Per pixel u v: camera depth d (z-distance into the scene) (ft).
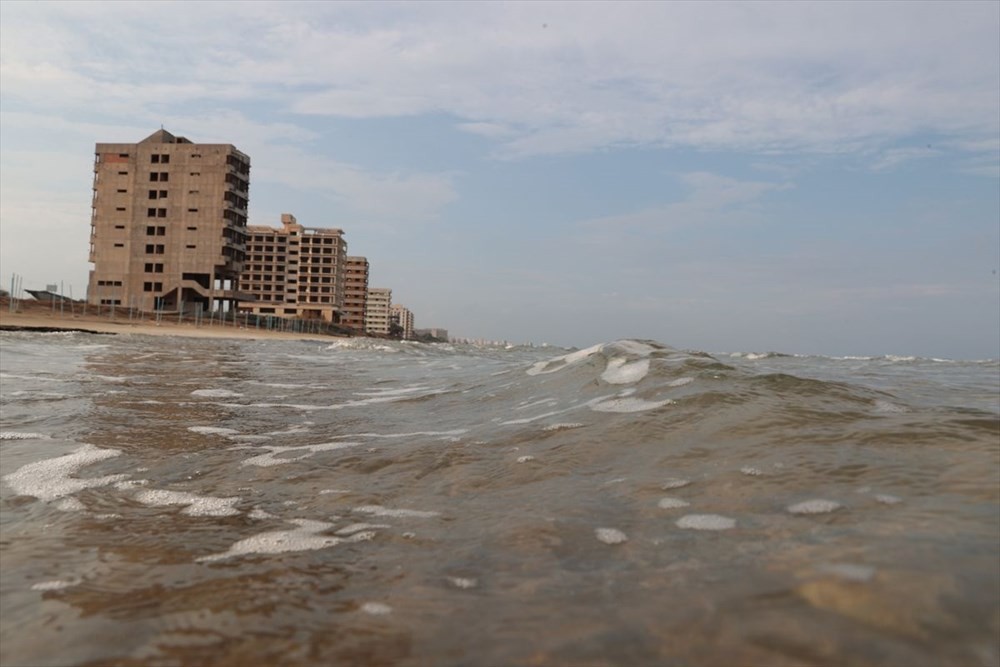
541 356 60.80
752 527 6.84
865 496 7.48
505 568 6.21
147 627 5.12
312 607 5.46
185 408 18.65
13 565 6.65
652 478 9.19
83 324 112.06
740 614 4.75
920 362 52.65
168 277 230.89
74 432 14.57
